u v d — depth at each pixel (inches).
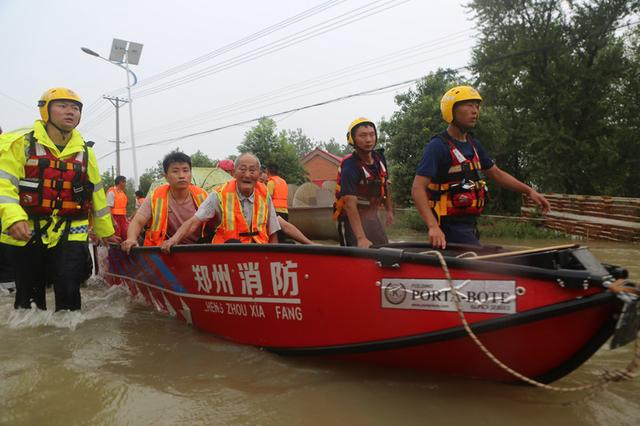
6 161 157.8
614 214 501.4
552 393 104.7
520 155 847.1
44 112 165.6
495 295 95.7
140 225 183.3
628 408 97.0
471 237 138.8
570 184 749.3
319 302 116.6
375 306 108.5
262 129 1085.1
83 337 151.0
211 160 1073.5
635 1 692.7
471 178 137.6
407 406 99.3
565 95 710.5
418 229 674.2
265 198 164.6
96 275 267.0
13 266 174.7
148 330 157.2
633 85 729.6
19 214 151.6
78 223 176.1
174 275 157.8
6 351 138.4
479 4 766.5
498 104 794.2
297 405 100.3
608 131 734.5
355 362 117.6
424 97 815.7
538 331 94.4
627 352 133.3
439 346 103.5
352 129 165.9
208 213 158.7
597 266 93.1
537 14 731.4
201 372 119.3
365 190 168.2
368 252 107.7
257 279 127.7
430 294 101.8
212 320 146.6
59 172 166.7
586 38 714.2
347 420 93.8
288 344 125.3
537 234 534.9
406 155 817.5
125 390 109.2
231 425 92.7
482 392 105.0
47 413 99.2
